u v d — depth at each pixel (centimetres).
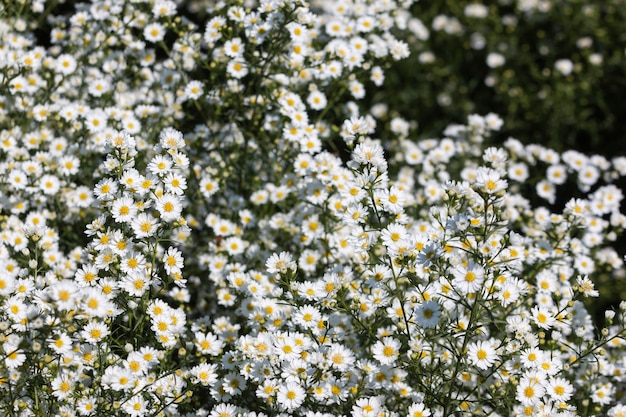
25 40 142
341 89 144
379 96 184
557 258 132
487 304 119
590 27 197
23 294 116
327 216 131
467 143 154
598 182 169
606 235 142
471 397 122
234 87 139
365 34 147
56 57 148
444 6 210
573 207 132
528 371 116
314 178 132
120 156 117
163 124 141
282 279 125
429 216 139
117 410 114
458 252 122
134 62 145
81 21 145
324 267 132
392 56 148
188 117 143
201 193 138
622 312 116
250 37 136
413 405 115
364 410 114
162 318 117
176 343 120
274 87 138
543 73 192
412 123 179
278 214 136
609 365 126
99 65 147
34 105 140
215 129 142
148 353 116
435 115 194
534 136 188
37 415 113
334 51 140
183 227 118
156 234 118
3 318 114
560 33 199
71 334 115
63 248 136
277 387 115
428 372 117
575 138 190
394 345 117
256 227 139
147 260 122
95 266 117
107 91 143
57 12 160
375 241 120
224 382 118
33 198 135
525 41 207
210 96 139
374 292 119
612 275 157
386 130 174
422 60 192
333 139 151
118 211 116
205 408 122
